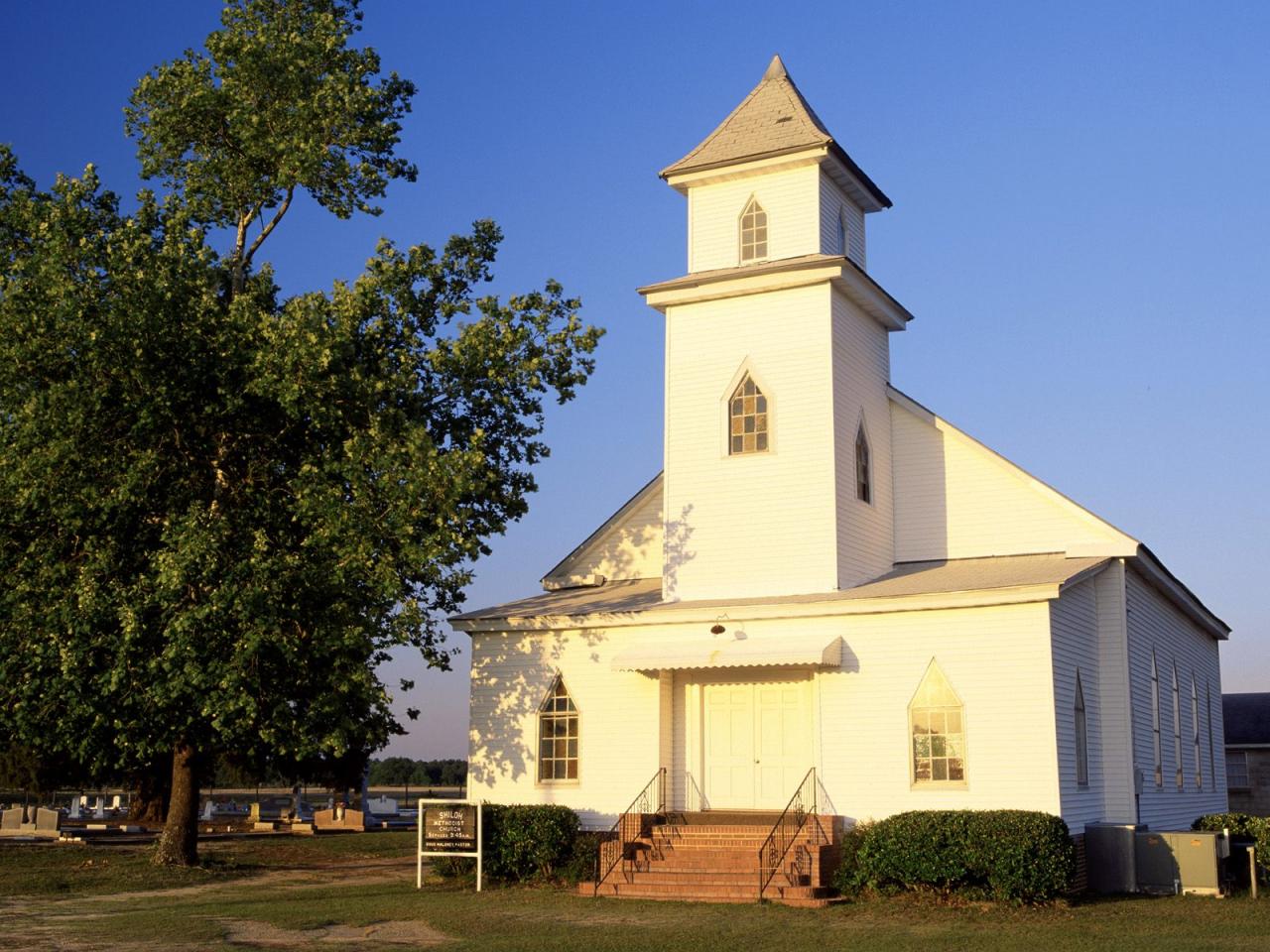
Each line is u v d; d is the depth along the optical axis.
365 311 28.94
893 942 18.25
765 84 31.94
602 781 27.84
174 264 27.22
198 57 31.70
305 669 27.78
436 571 28.08
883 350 31.36
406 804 67.69
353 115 31.22
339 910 22.75
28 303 26.59
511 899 24.14
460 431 30.83
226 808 63.00
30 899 24.94
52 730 27.81
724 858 24.72
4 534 27.42
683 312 30.11
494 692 29.48
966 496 29.83
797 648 25.48
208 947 18.41
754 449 28.64
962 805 23.98
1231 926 19.67
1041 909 21.59
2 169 30.45
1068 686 24.77
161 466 27.70
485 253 32.53
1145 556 28.25
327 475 27.80
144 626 25.62
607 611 28.28
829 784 25.36
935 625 24.92
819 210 29.70
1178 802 31.70
